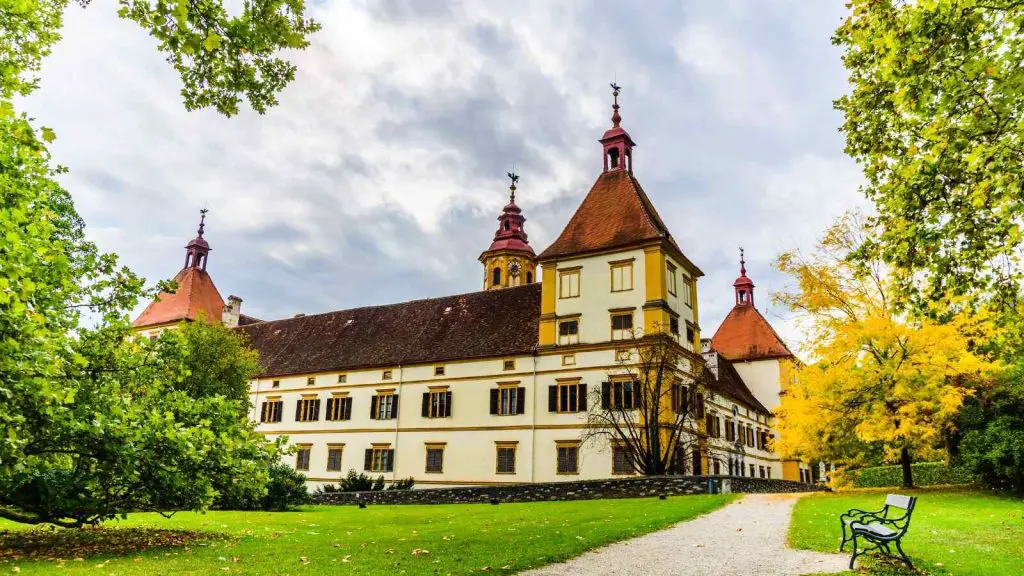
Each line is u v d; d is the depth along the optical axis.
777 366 57.41
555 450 37.78
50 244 11.01
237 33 9.70
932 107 10.80
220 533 15.13
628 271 38.66
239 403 14.53
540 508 23.05
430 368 44.03
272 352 54.78
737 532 14.62
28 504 12.55
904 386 23.16
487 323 45.06
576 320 39.50
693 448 36.66
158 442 11.94
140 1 8.74
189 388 35.06
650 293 37.47
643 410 34.69
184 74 10.27
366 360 47.38
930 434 23.31
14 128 11.15
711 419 42.19
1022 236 10.12
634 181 42.84
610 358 37.56
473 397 41.69
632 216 40.09
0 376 9.19
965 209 10.85
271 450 14.01
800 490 35.38
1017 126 9.66
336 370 48.03
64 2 12.93
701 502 21.84
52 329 11.22
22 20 12.38
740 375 58.91
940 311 12.44
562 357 39.25
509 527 15.99
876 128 12.53
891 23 11.01
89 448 11.70
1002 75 10.09
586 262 40.25
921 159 11.00
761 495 25.62
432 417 42.75
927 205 11.33
